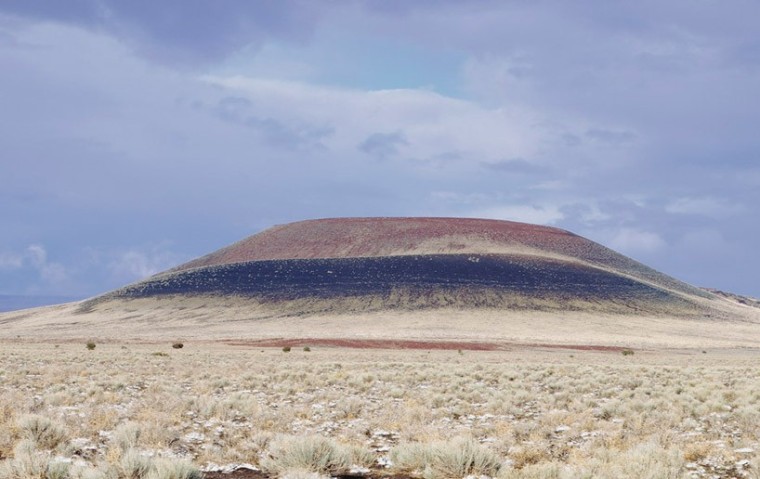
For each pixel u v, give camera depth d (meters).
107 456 14.66
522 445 18.34
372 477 14.79
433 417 24.33
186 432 19.53
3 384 33.41
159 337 143.25
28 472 13.29
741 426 22.83
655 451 16.20
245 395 28.75
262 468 15.12
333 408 26.56
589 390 35.97
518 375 43.75
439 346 119.44
